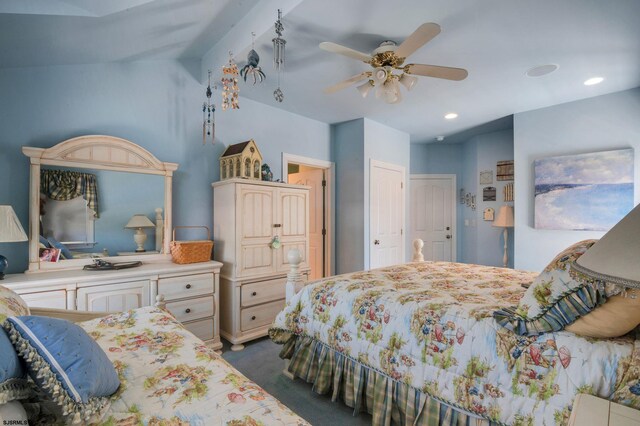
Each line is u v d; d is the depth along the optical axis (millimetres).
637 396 1026
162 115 2959
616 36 2279
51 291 2027
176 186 3051
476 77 2961
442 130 4879
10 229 1924
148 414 846
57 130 2428
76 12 1838
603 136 3350
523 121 3910
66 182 2404
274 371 2457
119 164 2629
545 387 1176
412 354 1562
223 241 3047
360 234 4262
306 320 2092
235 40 2582
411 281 2125
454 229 5730
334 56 2607
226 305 2973
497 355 1309
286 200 3301
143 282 2383
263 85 3199
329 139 4496
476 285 2004
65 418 837
